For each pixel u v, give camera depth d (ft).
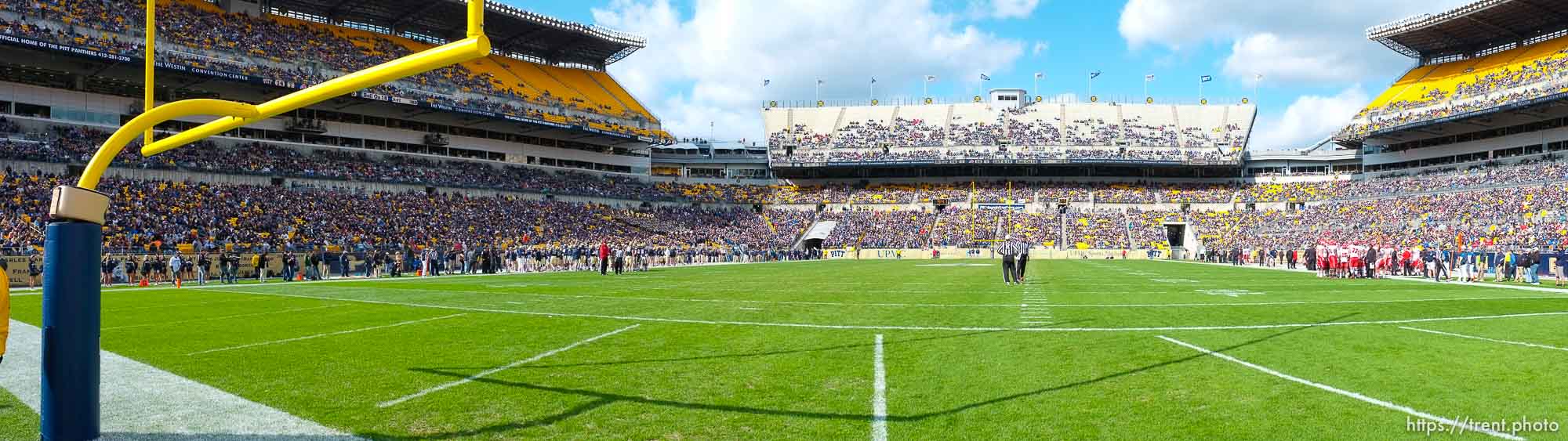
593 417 22.40
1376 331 41.45
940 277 107.86
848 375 28.86
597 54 273.54
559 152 249.75
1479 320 47.19
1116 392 25.54
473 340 38.99
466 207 199.31
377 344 37.55
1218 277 111.34
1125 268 148.46
